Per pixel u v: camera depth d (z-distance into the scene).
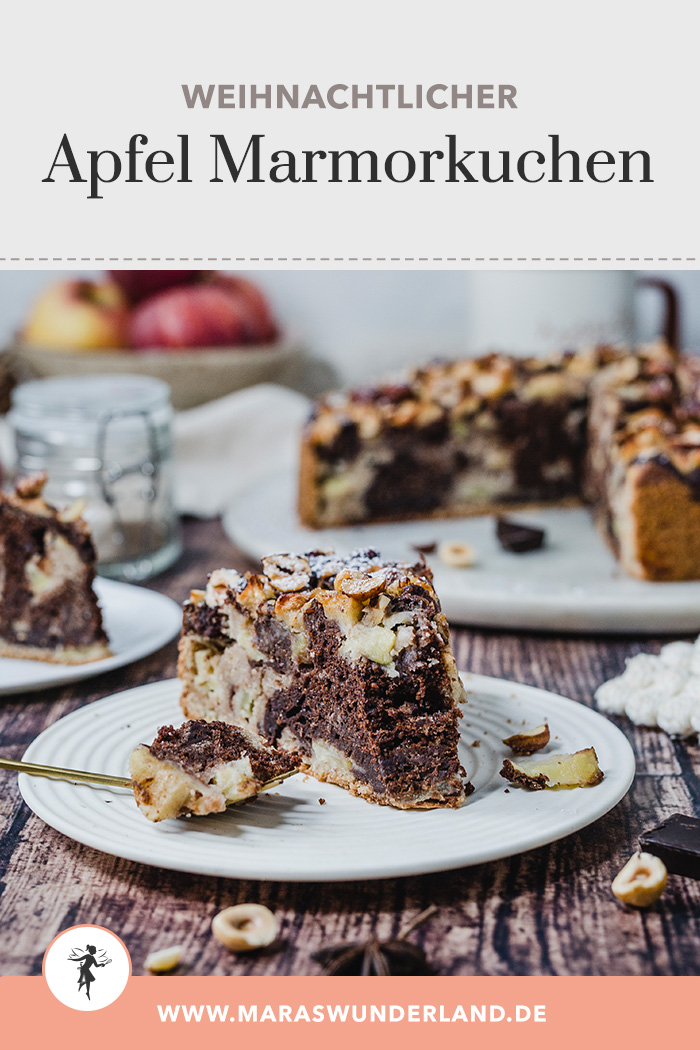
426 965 0.56
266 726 0.68
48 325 1.11
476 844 0.60
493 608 0.81
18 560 0.77
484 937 0.58
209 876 0.61
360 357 1.24
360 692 0.64
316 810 0.63
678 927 0.58
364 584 0.65
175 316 1.10
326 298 1.23
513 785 0.64
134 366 1.09
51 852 0.63
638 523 0.86
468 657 0.79
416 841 0.61
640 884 0.59
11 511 0.77
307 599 0.67
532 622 0.81
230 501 1.01
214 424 1.07
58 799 0.63
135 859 0.60
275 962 0.56
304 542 0.93
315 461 0.97
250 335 1.12
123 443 0.90
